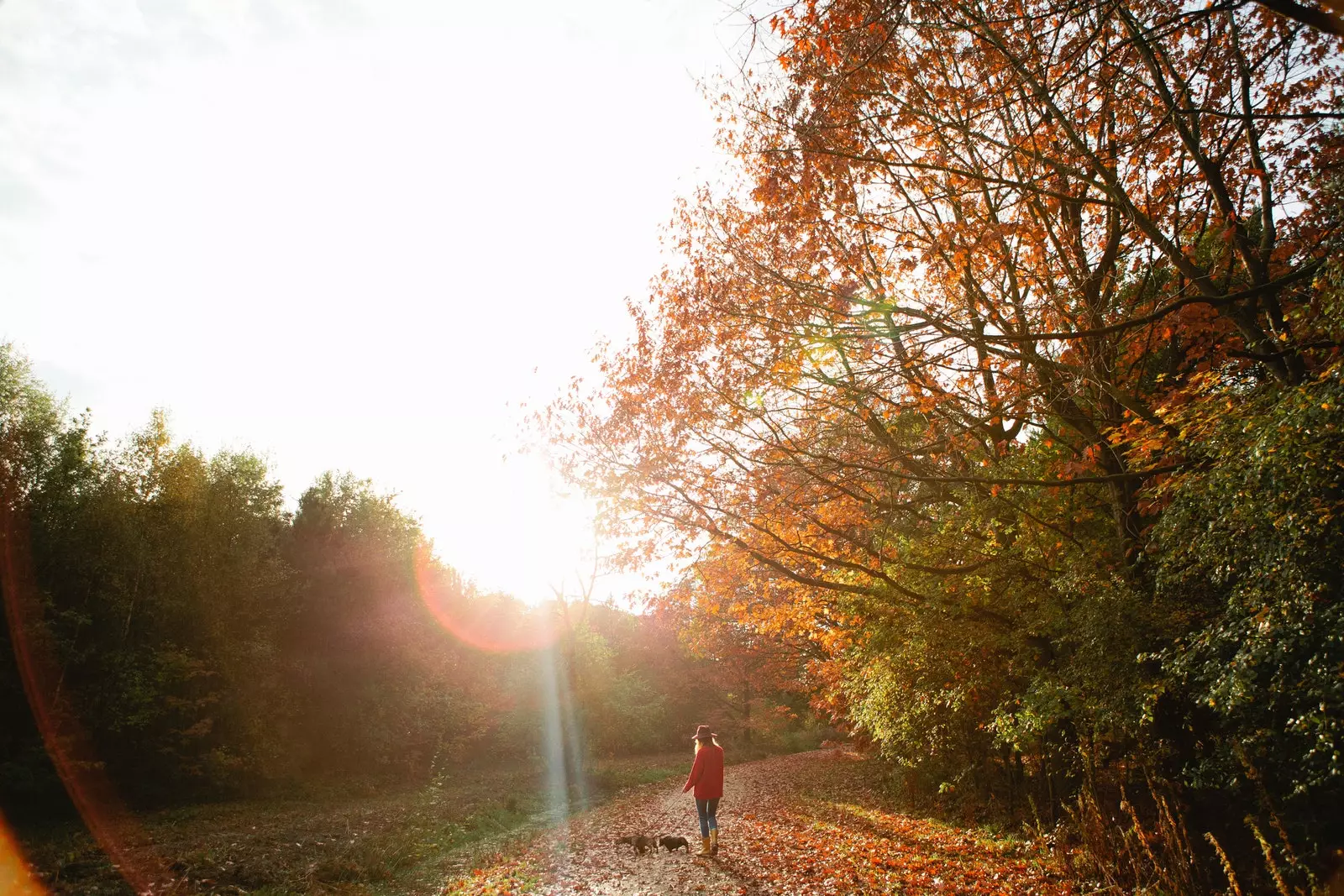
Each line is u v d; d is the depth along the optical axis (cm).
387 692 3262
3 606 2081
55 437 2425
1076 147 898
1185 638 774
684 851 1288
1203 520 719
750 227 1210
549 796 2650
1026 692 1032
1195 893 696
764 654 3131
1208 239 1132
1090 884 837
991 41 817
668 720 5338
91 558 2330
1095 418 1133
